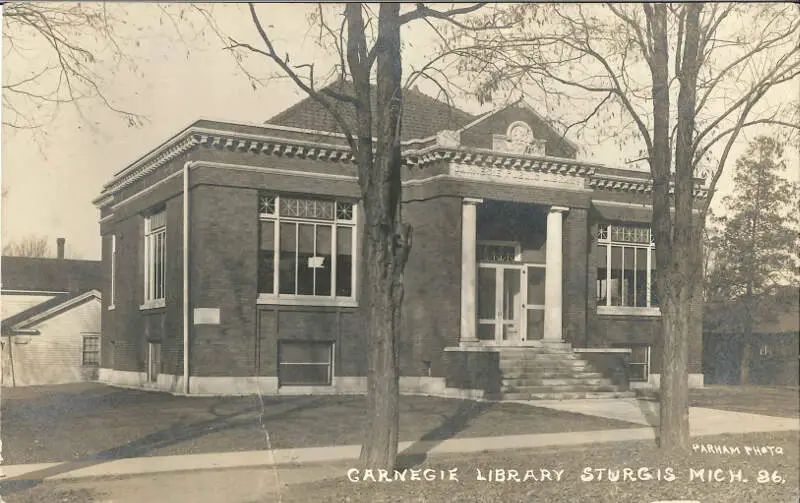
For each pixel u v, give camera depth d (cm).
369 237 951
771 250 2056
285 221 1950
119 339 2197
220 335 1833
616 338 2123
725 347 2211
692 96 1148
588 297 2109
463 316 1927
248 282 1869
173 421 1389
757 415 1579
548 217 2067
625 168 2158
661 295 1170
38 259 2211
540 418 1478
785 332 2167
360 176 951
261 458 1027
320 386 1939
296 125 1959
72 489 872
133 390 1964
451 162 1942
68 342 2233
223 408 1582
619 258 2189
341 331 1972
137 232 2138
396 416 956
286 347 1928
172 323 1898
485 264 2077
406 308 2020
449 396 1878
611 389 1883
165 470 964
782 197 2016
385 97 948
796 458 1123
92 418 1412
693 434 1313
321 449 1105
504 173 1998
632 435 1275
